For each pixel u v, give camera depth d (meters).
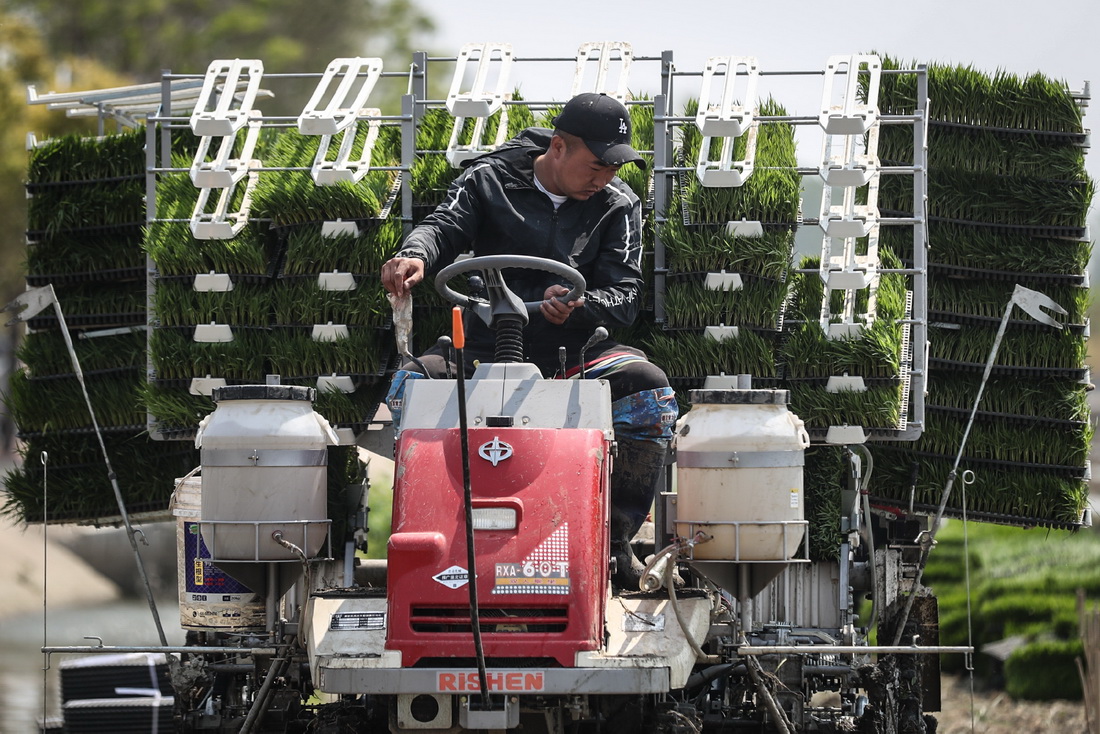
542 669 13.11
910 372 18.44
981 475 19.84
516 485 13.54
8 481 20.00
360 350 17.97
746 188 17.98
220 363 18.09
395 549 13.31
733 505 14.59
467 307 16.45
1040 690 28.00
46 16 82.88
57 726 19.62
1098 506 44.84
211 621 16.80
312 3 86.12
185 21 86.19
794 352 17.88
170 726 19.59
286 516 15.14
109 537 47.03
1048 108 20.61
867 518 18.28
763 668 16.45
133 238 20.31
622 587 15.80
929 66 20.69
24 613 39.75
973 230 20.53
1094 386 20.27
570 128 16.72
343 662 13.22
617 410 15.91
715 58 19.41
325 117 18.53
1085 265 20.44
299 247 18.09
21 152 65.38
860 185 18.61
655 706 14.68
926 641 18.77
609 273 17.11
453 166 18.92
